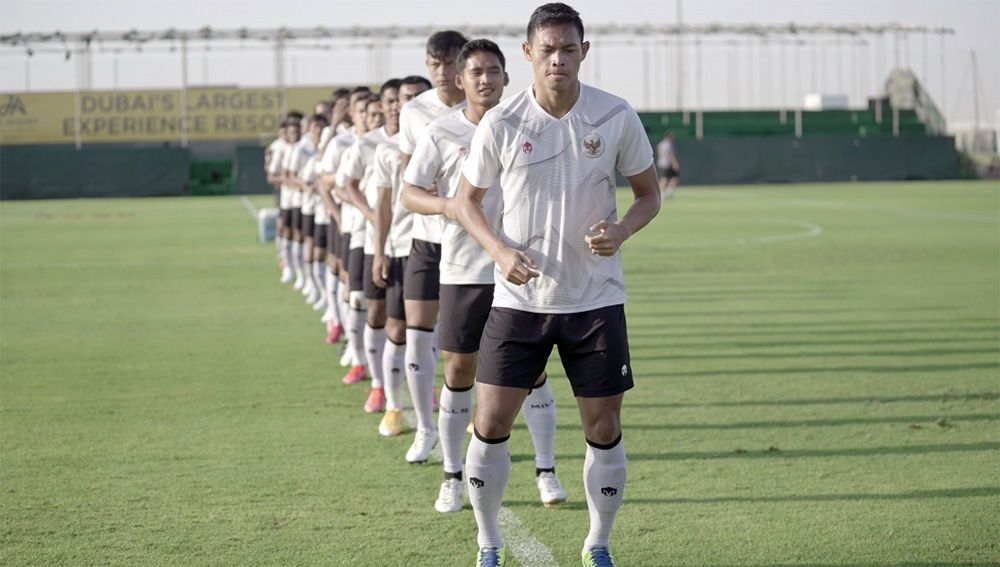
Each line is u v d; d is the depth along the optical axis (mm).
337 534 5883
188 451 7605
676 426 8156
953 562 5379
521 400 5203
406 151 7352
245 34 47938
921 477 6777
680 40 54344
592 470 5152
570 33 4871
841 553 5516
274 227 25344
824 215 30359
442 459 7398
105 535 5863
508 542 5766
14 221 32000
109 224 30719
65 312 14648
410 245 7746
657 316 13773
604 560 5207
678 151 48688
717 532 5844
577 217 4992
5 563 5453
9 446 7746
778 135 53188
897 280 16797
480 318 6336
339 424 8422
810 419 8320
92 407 9008
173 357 11328
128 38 46938
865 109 56375
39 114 49969
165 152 45531
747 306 14477
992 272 17562
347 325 10648
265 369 10672
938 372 10039
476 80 6434
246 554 5574
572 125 4988
